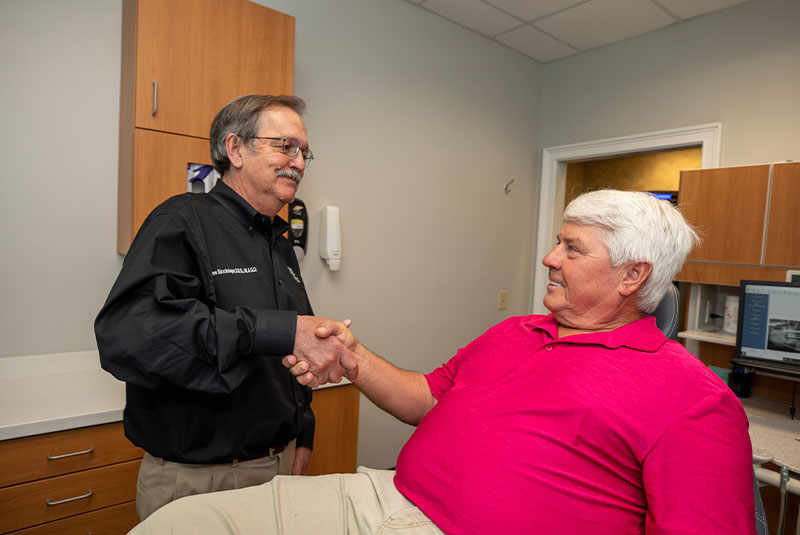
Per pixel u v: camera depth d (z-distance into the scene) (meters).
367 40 2.43
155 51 1.58
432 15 2.70
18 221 1.64
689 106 2.67
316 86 2.26
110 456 1.44
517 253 3.35
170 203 1.09
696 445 0.74
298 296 1.32
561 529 0.79
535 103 3.37
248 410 1.13
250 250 1.18
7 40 1.58
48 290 1.70
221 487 1.14
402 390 1.12
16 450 1.29
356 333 2.51
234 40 1.74
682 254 0.92
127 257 0.99
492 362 1.04
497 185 3.16
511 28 2.85
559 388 0.85
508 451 0.84
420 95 2.68
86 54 1.71
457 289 2.98
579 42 3.00
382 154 2.54
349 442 2.08
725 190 2.20
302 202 2.19
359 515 0.88
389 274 2.62
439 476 0.88
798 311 1.79
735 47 2.50
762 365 1.84
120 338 0.88
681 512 0.72
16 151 1.62
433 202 2.80
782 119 2.34
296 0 2.16
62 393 1.52
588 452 0.81
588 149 3.14
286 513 0.84
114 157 1.79
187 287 0.97
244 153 1.20
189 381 0.89
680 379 0.80
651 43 2.83
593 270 0.94
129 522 1.48
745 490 0.73
